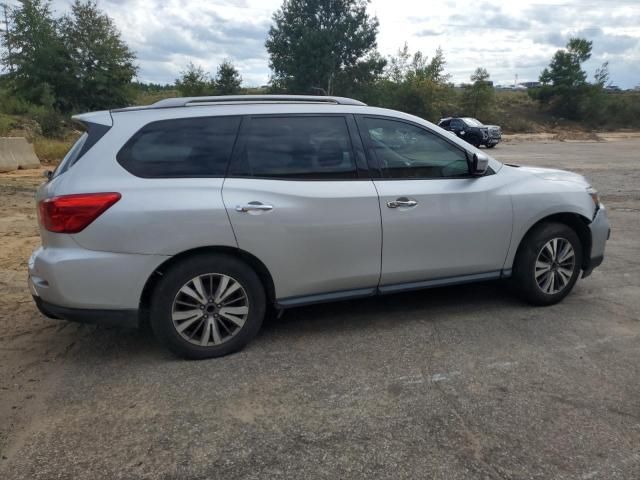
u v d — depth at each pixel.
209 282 3.81
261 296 3.98
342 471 2.66
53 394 3.40
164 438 2.93
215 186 3.77
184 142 3.82
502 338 4.21
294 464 2.71
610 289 5.41
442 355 3.92
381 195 4.18
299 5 50.44
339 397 3.34
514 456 2.76
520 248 4.79
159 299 3.71
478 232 4.54
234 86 48.34
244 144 3.94
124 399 3.33
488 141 31.64
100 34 37.66
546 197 4.76
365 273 4.22
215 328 3.87
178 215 3.62
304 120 4.12
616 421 3.07
